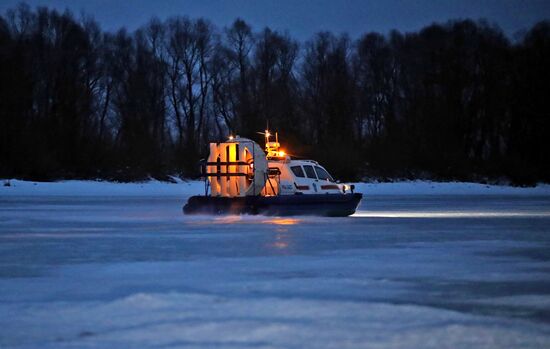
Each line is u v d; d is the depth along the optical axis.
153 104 127.31
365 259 24.12
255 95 123.50
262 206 44.81
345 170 114.44
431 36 137.50
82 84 120.69
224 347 12.62
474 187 116.12
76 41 122.38
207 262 23.36
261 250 26.89
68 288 18.42
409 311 15.41
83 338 13.26
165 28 130.00
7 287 18.62
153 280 19.58
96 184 98.75
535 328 14.02
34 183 95.94
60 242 30.22
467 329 13.88
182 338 13.18
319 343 12.86
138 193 95.56
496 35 137.75
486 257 24.75
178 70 130.12
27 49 116.12
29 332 13.73
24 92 106.19
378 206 64.94
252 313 15.12
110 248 27.77
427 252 26.22
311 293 17.59
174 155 115.62
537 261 23.66
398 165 120.75
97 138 112.38
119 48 127.81
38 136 104.44
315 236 32.62
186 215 47.38
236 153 45.78
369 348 12.56
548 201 77.31
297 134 117.69
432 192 110.44
